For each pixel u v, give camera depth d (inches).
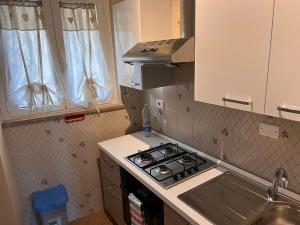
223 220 48.1
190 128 80.8
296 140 51.8
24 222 90.0
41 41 80.1
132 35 74.4
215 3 45.2
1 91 78.7
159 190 58.7
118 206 87.7
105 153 86.7
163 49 59.1
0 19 73.1
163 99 90.6
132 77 79.9
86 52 87.4
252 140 61.0
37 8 77.2
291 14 34.4
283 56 36.5
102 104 96.2
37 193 88.0
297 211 50.8
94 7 85.9
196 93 54.4
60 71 85.3
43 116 85.4
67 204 97.3
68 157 93.0
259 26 38.9
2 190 64.4
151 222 66.3
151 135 97.7
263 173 60.4
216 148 72.2
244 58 42.3
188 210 51.3
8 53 76.4
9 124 79.6
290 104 37.1
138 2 68.5
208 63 49.6
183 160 73.0
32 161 86.4
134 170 69.0
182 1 70.4
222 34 45.3
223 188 59.2
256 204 53.3
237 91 44.9
